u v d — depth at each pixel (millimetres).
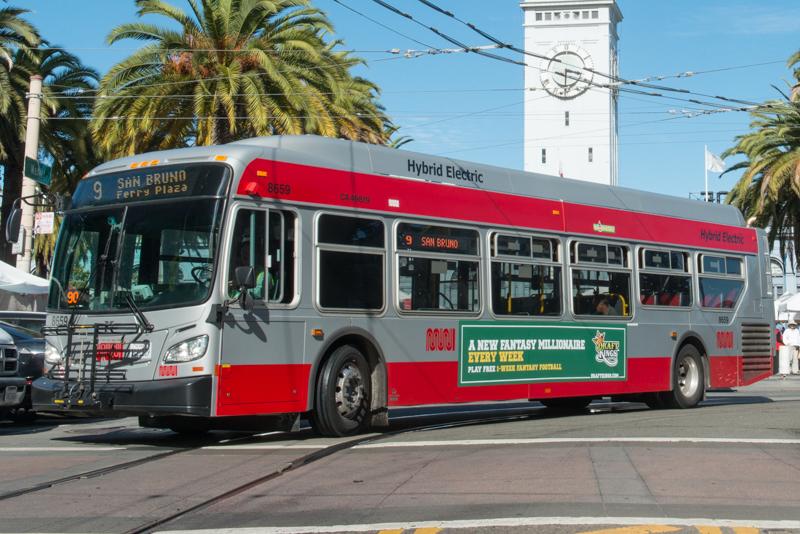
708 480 8805
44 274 54656
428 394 13320
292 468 9836
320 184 12281
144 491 8586
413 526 6992
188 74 26938
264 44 27312
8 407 14117
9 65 30219
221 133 27531
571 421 14812
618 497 8008
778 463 9789
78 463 10398
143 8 26938
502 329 14438
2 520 7426
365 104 34688
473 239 14219
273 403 11523
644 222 17266
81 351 11703
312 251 12086
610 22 106250
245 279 10961
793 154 37438
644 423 14016
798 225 42094
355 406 12500
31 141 23906
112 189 12070
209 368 10922
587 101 105812
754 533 6695
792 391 25719
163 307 11203
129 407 11141
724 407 18109
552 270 15414
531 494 8172
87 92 32562
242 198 11391
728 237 19172
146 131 27094
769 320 19953
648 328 17000
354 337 12602
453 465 9797
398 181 13281
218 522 7301
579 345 15656
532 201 15266
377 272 12836
